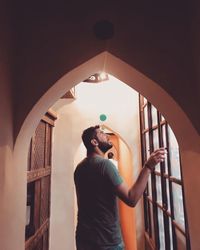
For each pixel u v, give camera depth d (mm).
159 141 1729
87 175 1188
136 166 2611
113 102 2713
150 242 2176
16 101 1008
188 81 992
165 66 1012
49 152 2508
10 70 946
